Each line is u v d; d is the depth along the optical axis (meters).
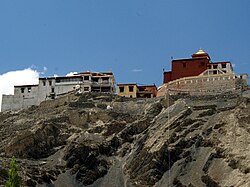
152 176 89.81
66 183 95.00
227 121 95.25
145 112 115.00
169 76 137.50
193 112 105.31
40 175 93.88
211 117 101.25
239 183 78.19
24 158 102.06
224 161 85.56
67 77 141.25
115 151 105.00
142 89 141.00
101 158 101.81
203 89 123.12
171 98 116.75
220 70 130.75
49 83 140.75
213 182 81.69
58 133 110.44
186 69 135.00
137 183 90.69
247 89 117.94
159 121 107.31
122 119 114.56
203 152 91.19
